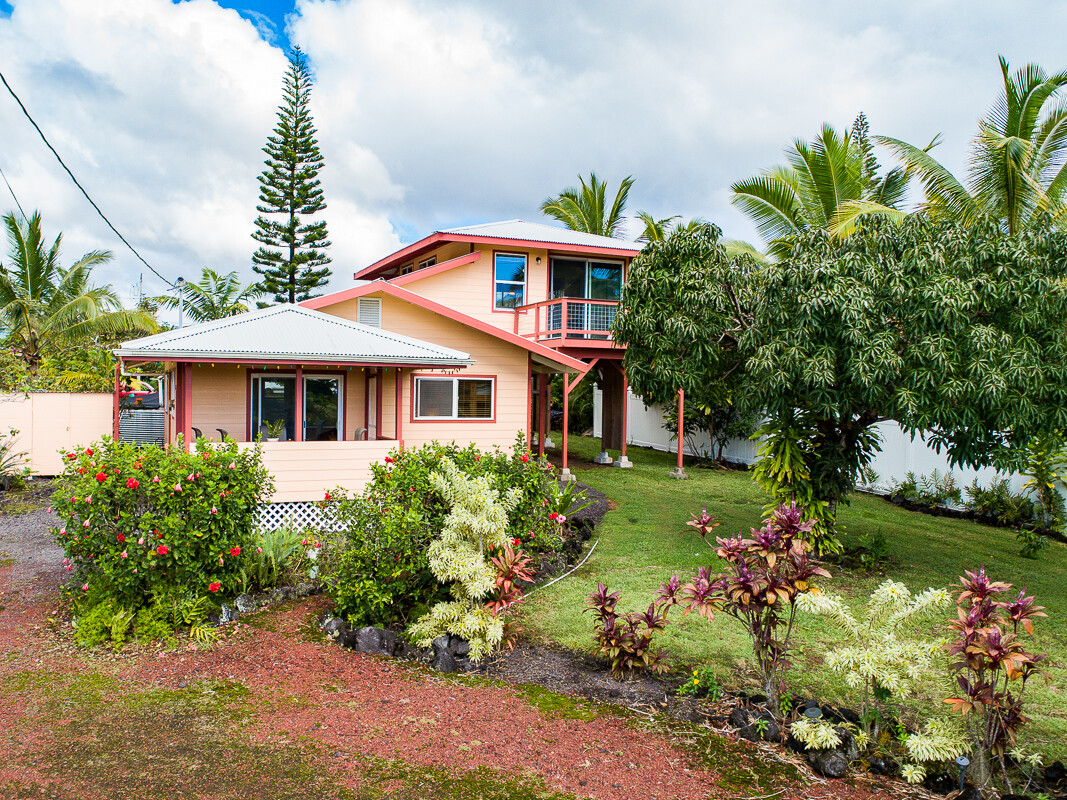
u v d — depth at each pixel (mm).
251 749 4676
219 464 7285
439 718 5191
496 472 8391
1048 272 7922
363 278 24375
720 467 20141
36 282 24188
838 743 4586
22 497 13359
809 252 8531
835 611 4859
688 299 9219
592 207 35500
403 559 6777
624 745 4855
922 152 16797
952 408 7727
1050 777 4426
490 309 19078
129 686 5652
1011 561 10562
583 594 8227
